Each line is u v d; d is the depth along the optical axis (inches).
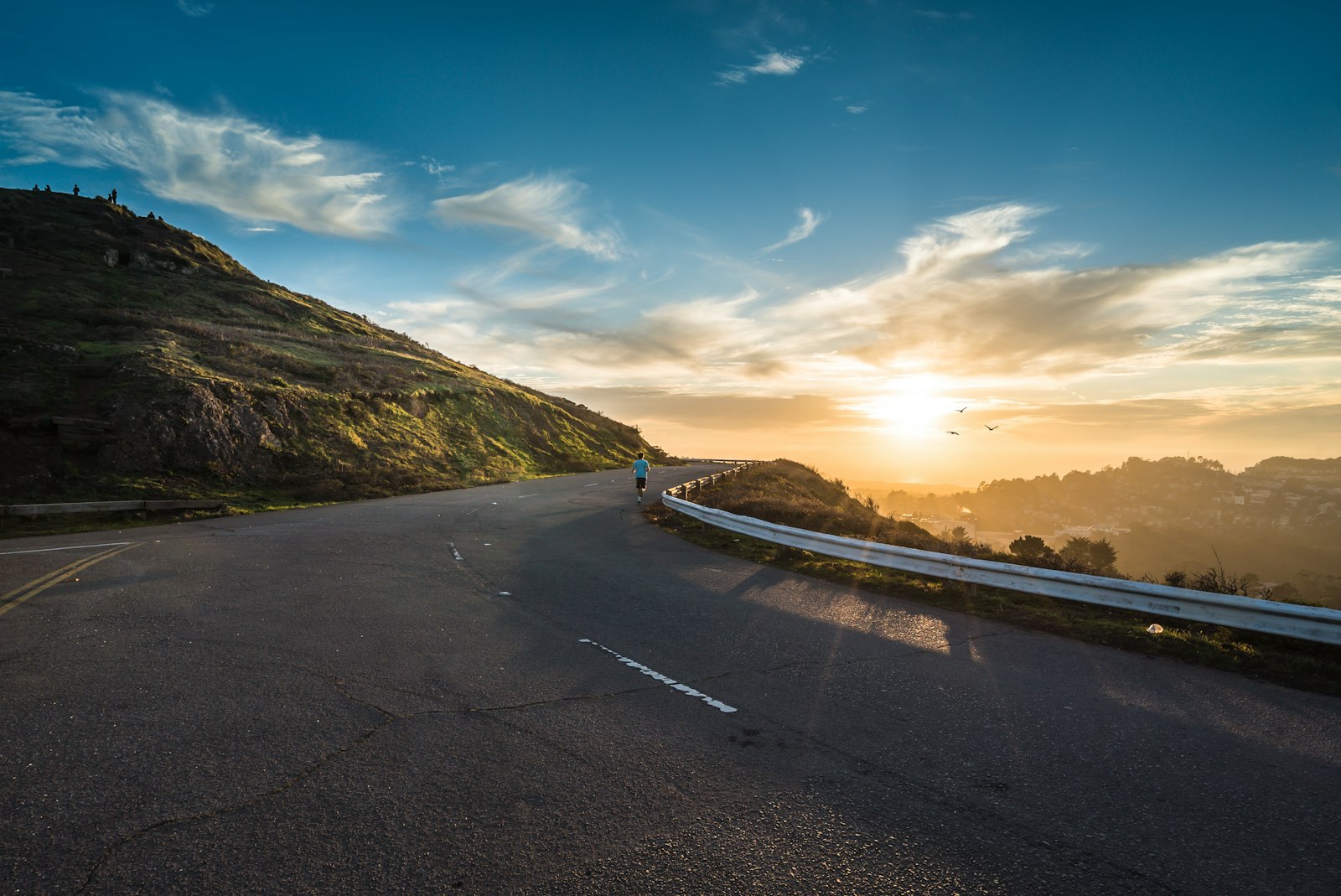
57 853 123.4
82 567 418.0
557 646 273.3
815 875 121.7
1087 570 466.0
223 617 302.5
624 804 146.4
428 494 1079.0
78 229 2356.1
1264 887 120.7
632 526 725.3
